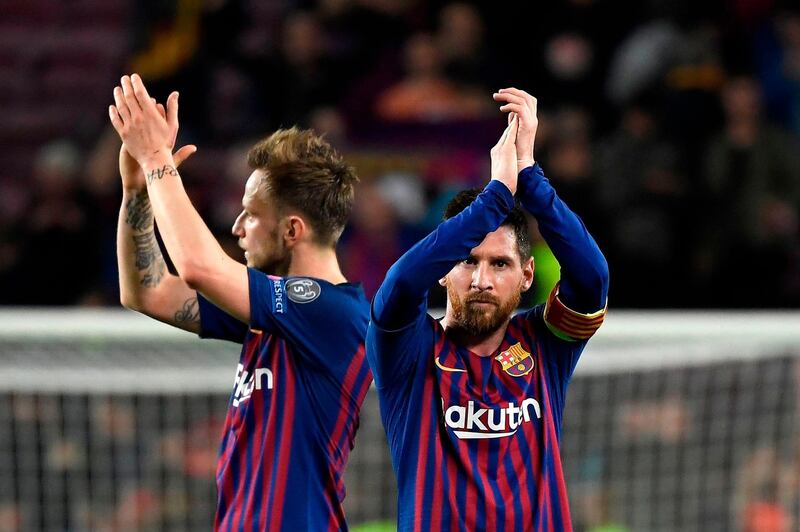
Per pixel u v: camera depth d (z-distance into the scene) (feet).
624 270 98.84
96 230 102.17
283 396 38.91
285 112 115.44
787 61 117.29
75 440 72.18
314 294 39.27
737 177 103.45
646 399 70.74
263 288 38.60
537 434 36.11
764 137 104.53
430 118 107.96
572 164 99.96
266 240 40.65
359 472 70.54
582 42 113.29
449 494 35.29
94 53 139.13
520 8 114.52
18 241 102.37
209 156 114.93
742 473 70.64
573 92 112.27
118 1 142.51
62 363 71.61
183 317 42.22
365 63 115.65
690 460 70.79
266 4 133.39
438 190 104.42
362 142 107.96
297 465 38.58
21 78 137.90
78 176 103.65
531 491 35.55
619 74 110.11
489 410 35.78
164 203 37.78
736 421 70.49
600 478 70.44
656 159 102.42
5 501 72.38
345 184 41.19
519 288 36.37
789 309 101.19
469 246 34.78
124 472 72.23
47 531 72.33
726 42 115.03
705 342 70.38
